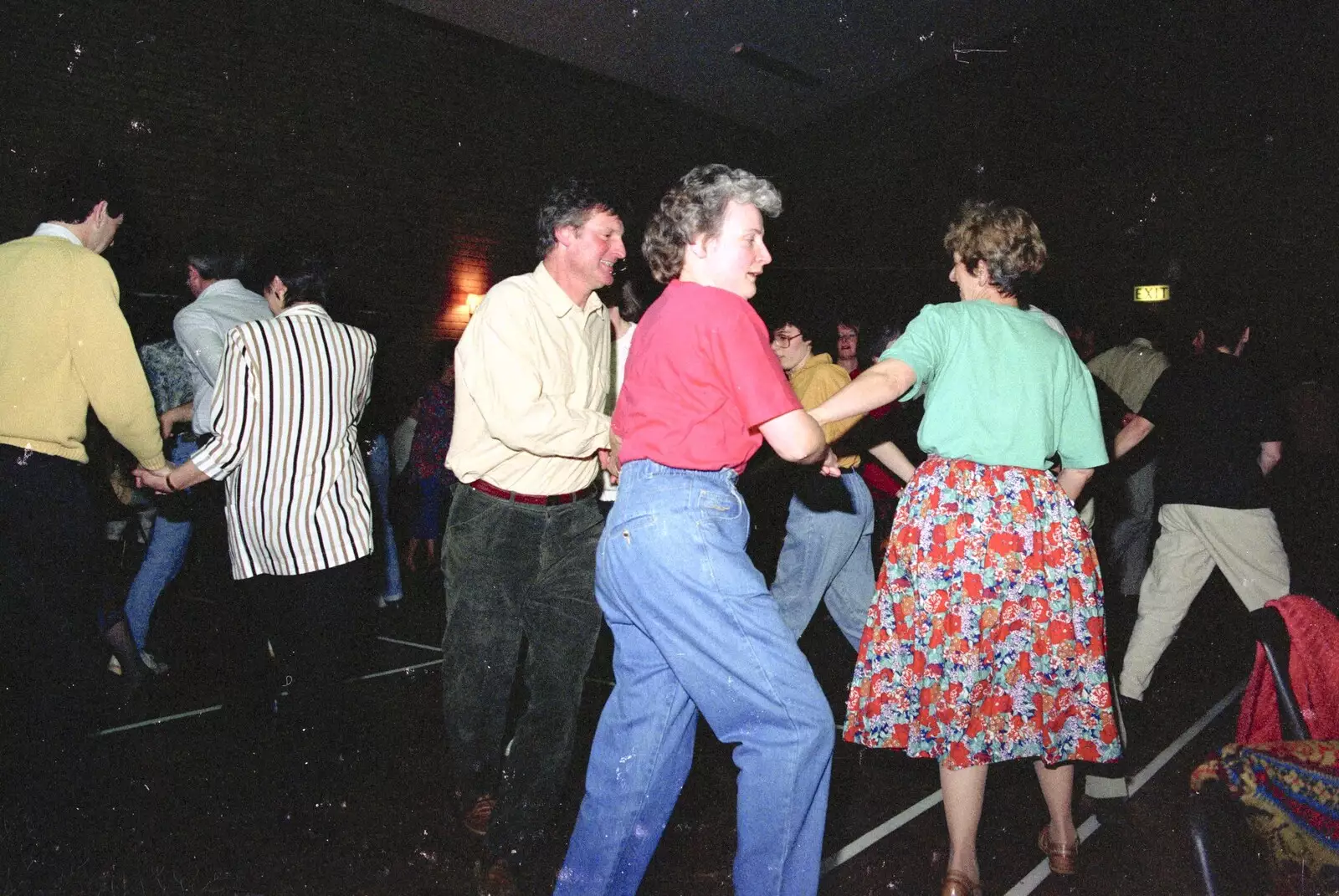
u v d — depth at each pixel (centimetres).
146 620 380
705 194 176
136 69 686
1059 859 231
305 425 256
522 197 960
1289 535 775
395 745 308
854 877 230
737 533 170
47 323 237
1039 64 1029
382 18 841
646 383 172
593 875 176
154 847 231
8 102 625
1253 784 179
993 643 214
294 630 264
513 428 210
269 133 763
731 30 1005
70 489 244
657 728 176
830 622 506
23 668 245
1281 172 880
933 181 1110
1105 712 217
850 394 201
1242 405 346
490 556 227
